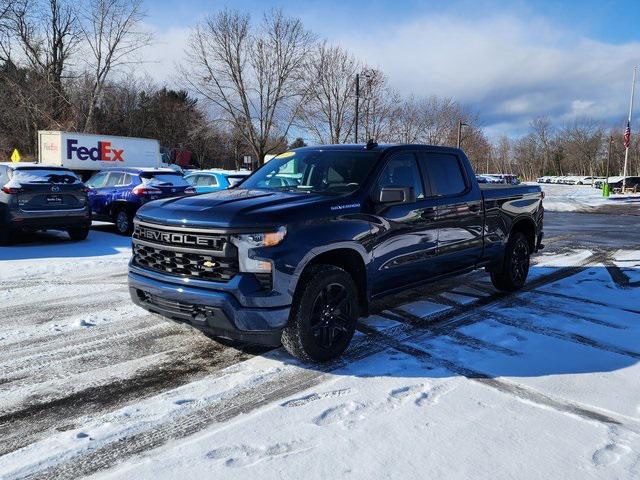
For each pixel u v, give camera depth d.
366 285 4.63
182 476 2.75
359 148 5.28
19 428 3.28
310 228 4.12
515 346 4.77
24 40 36.97
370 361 4.38
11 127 40.19
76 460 2.92
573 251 10.46
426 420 3.35
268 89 30.16
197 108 39.41
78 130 37.66
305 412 3.46
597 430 3.23
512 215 6.59
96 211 13.49
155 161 25.22
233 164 56.94
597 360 4.43
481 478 2.73
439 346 4.75
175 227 4.09
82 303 6.24
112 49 36.62
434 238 5.35
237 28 28.80
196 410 3.51
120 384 3.94
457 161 5.95
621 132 97.88
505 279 6.68
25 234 12.59
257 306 3.82
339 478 2.73
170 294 4.06
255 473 2.77
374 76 31.09
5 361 4.38
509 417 3.40
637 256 9.77
